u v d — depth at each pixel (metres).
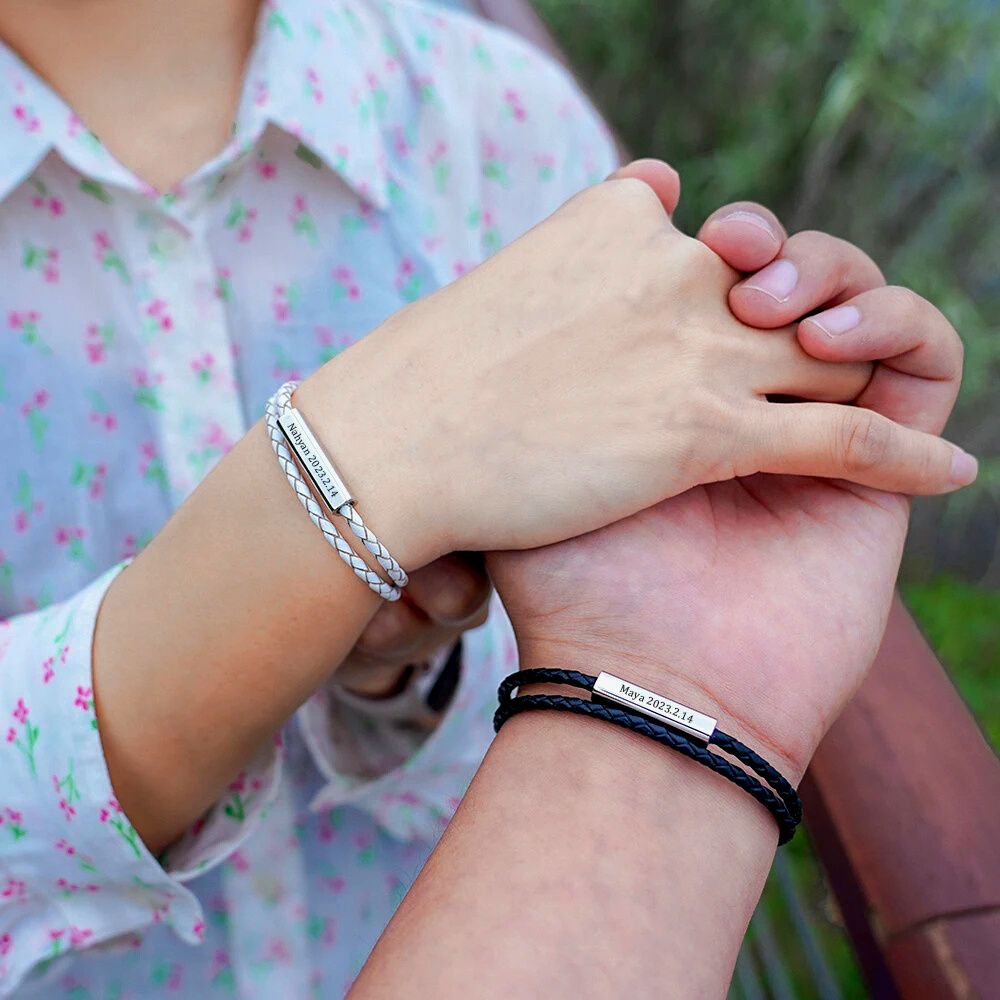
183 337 0.39
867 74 0.82
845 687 0.33
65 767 0.34
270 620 0.33
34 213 0.38
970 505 1.00
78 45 0.36
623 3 0.93
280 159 0.40
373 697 0.41
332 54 0.39
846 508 0.34
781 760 0.32
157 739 0.34
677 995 0.28
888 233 0.93
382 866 0.43
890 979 0.35
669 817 0.30
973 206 0.89
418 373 0.33
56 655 0.34
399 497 0.33
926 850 0.36
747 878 0.30
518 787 0.30
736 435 0.33
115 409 0.39
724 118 0.95
